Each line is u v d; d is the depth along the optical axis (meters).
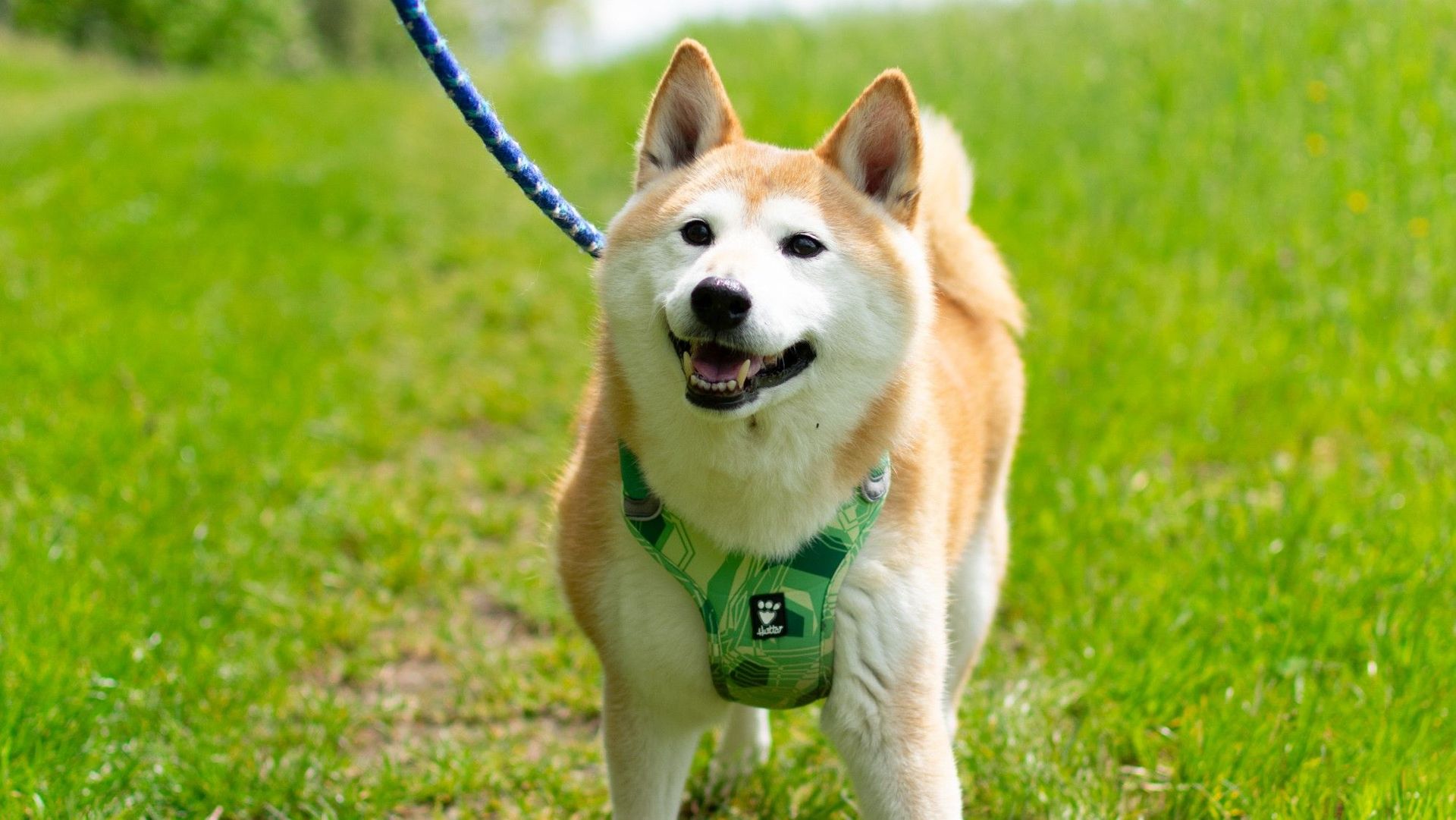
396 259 9.52
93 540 4.57
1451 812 2.99
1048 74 11.15
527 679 4.18
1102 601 4.25
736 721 3.62
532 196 3.12
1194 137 9.02
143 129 13.36
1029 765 3.46
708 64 3.13
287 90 18.73
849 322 2.78
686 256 2.80
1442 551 4.12
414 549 4.94
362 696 4.11
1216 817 3.23
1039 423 5.57
